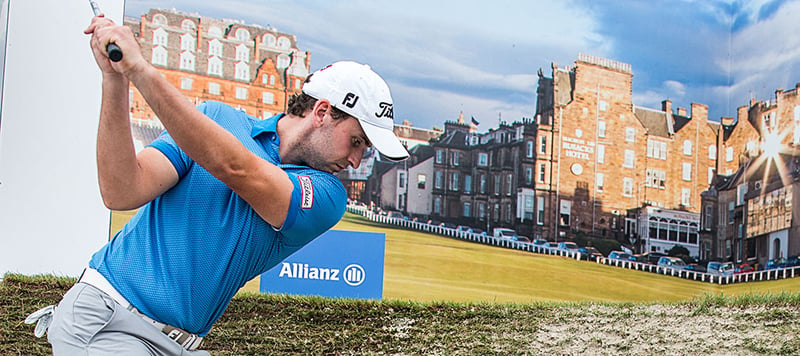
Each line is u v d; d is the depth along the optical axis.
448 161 5.02
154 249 1.29
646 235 5.67
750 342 4.69
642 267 5.62
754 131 5.90
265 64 4.63
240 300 4.21
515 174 5.23
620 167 5.63
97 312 1.22
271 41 4.64
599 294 5.41
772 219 5.57
